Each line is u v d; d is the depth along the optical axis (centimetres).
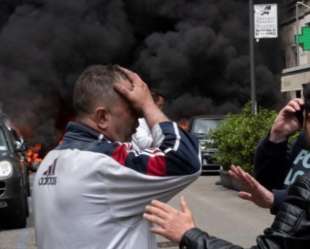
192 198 1519
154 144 302
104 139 304
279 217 266
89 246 291
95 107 304
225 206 1362
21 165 1241
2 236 1105
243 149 1588
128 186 291
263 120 1603
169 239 285
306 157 342
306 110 325
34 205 314
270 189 371
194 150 299
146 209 288
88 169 292
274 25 1936
